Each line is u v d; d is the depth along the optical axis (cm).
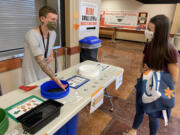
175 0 740
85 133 182
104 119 210
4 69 186
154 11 826
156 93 120
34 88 131
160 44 115
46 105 96
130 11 911
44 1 229
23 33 212
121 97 271
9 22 190
